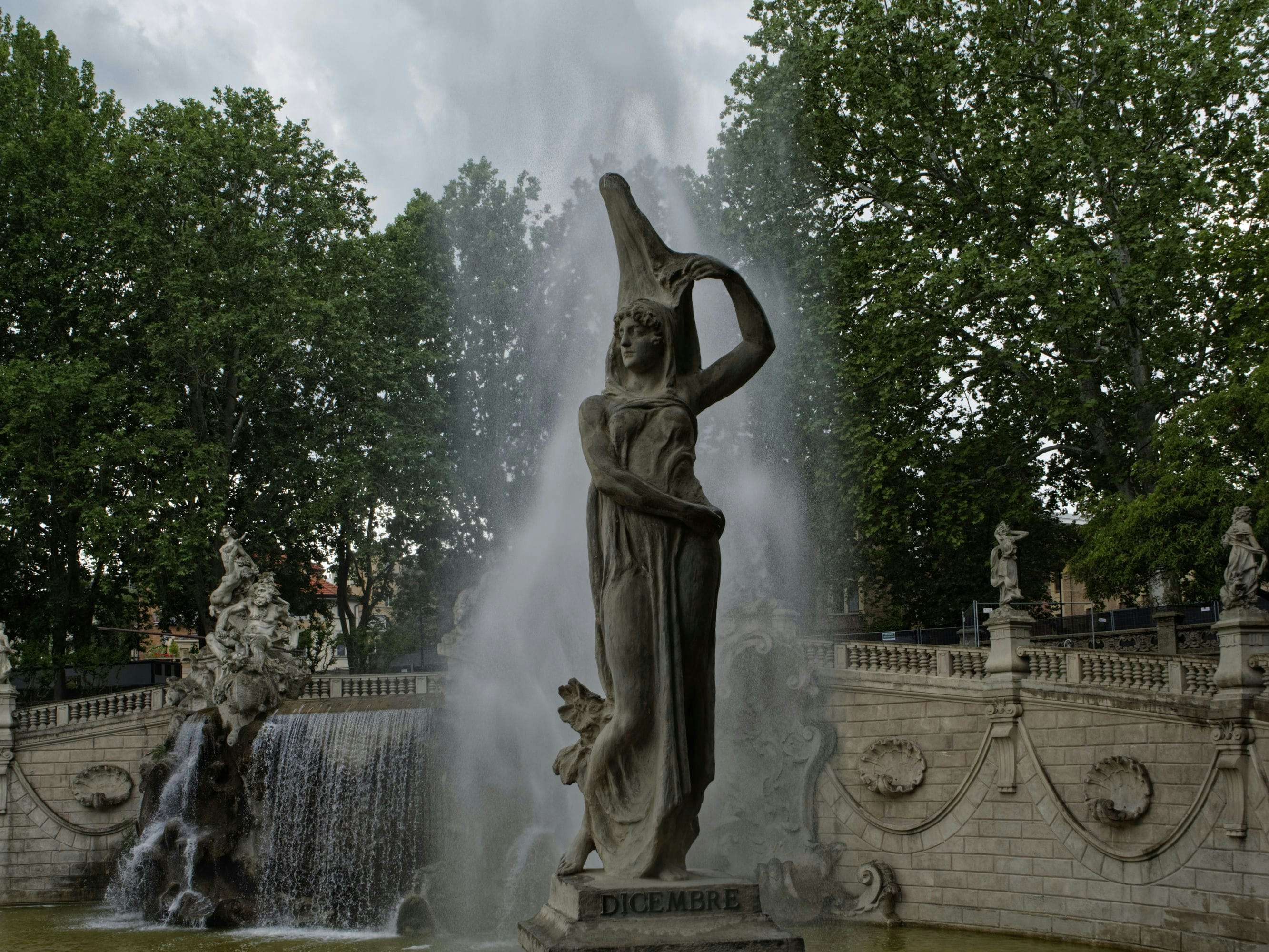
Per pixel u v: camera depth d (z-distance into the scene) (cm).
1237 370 3928
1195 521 3772
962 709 3522
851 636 4878
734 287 1243
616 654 1127
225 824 3844
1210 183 4450
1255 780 2900
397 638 5797
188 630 6500
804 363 4175
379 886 3509
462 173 4428
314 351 5434
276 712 3944
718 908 1064
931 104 4697
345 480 5262
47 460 5222
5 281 5256
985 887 3400
